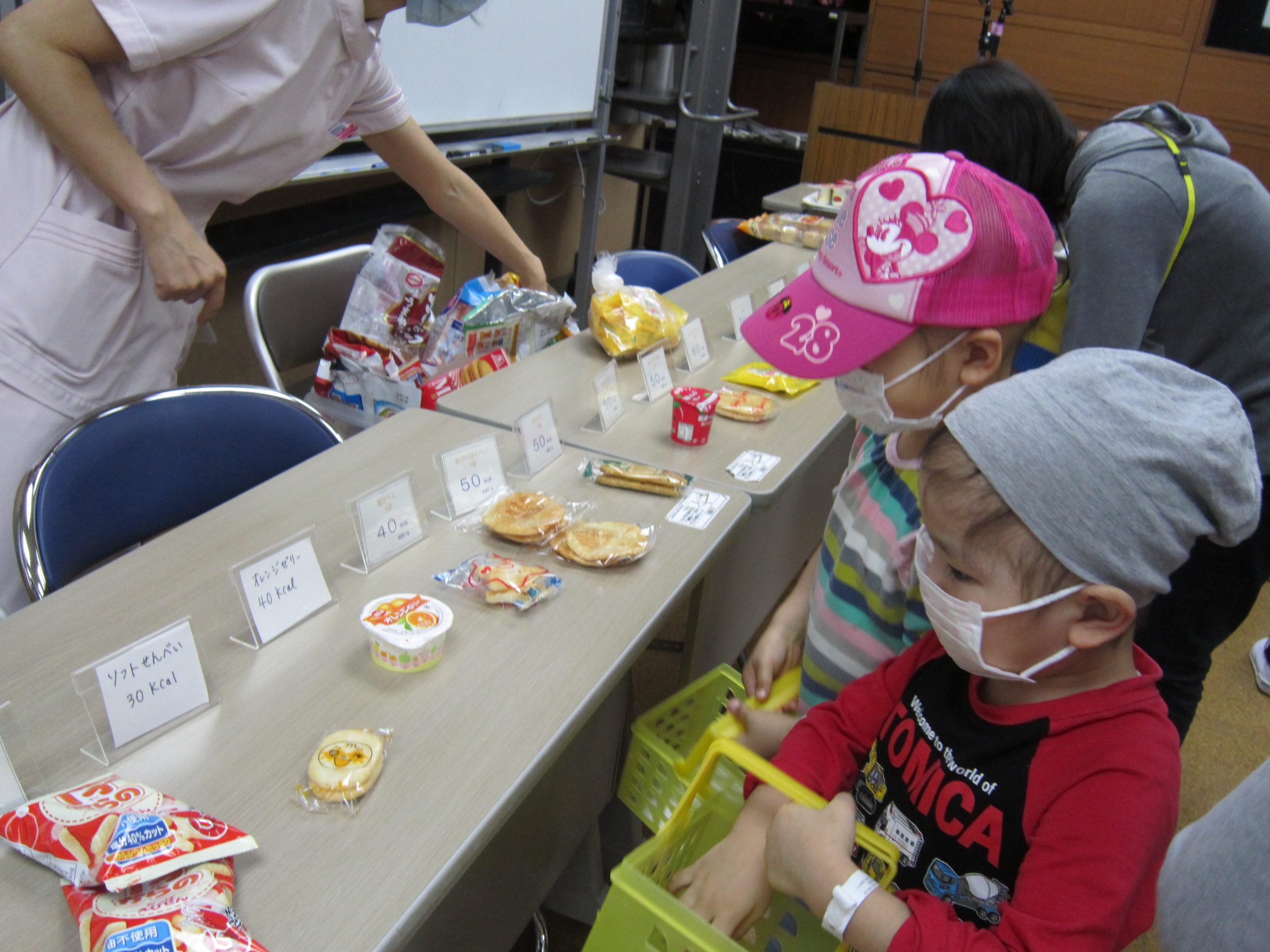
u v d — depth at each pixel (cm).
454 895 109
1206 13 466
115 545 130
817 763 99
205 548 110
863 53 527
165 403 136
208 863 67
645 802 127
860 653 116
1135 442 70
